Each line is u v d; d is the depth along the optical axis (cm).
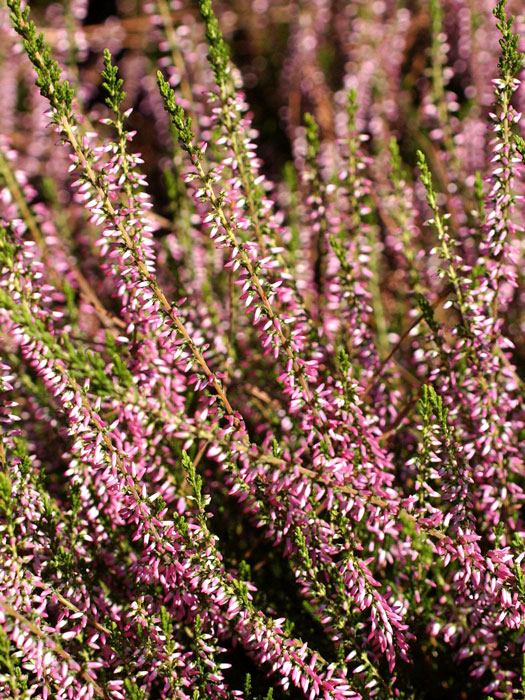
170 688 64
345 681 64
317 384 68
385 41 96
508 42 63
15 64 104
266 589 70
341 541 66
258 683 69
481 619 66
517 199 65
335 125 92
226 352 72
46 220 79
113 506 66
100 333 76
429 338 67
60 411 64
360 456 65
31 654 62
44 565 64
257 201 67
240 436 65
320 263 73
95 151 63
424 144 86
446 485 64
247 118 68
